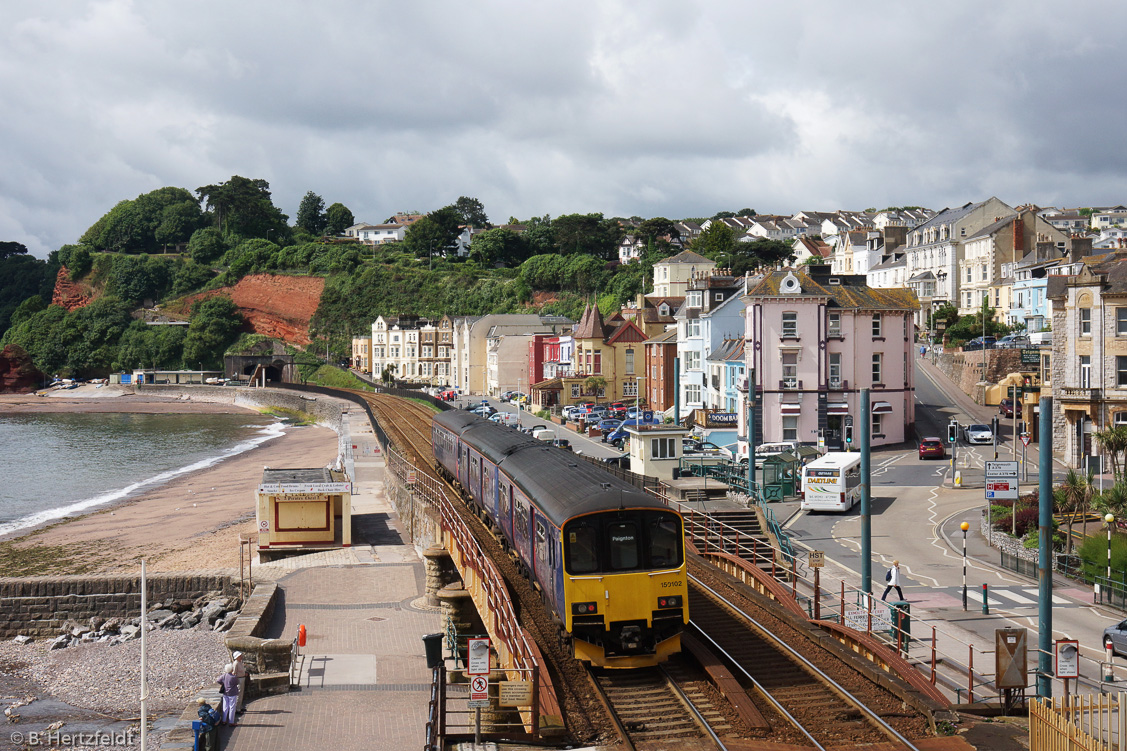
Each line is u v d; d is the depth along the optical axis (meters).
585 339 114.94
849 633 25.67
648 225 199.50
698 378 88.12
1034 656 27.88
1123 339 57.25
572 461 30.97
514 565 34.78
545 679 21.56
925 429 76.69
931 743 18.67
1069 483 42.84
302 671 32.69
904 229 149.38
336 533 55.22
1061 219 199.88
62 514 79.00
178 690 38.34
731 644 26.00
